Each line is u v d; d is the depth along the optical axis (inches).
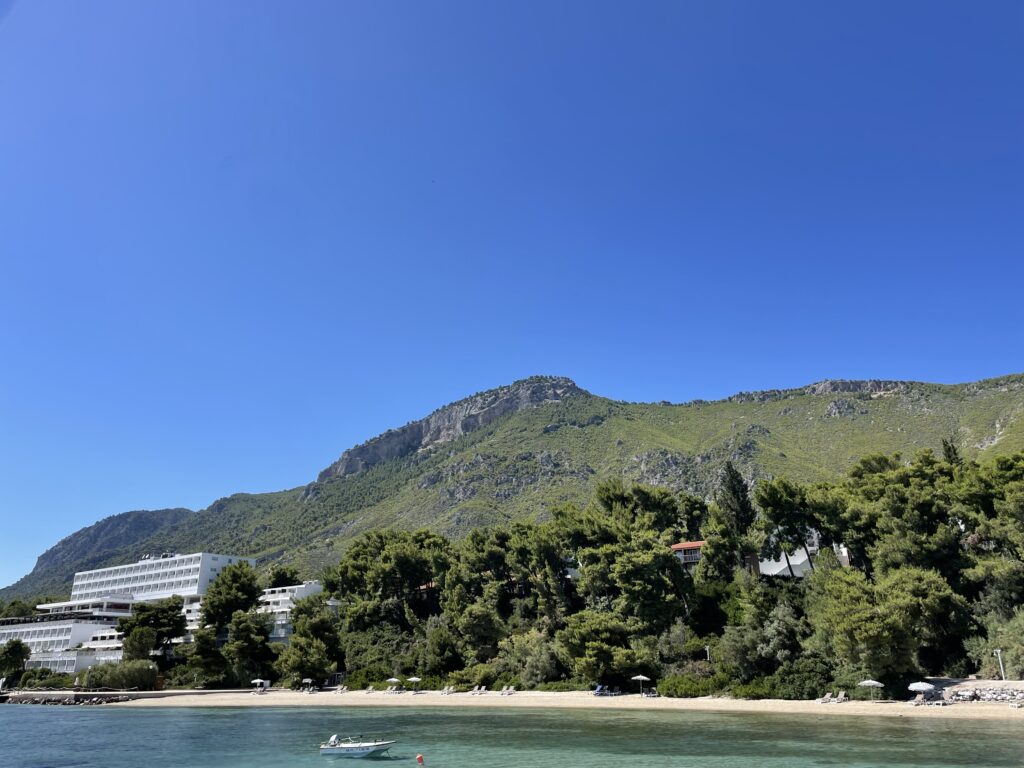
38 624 6491.1
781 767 1423.5
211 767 1684.3
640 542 3491.6
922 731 1797.5
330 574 5305.1
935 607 2343.8
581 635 3073.3
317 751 1916.8
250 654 4473.4
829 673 2556.6
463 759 1663.4
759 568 3690.9
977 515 2743.6
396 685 3902.6
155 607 4901.6
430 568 4852.4
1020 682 2208.4
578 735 1995.6
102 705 3919.8
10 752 1980.8
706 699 2709.2
